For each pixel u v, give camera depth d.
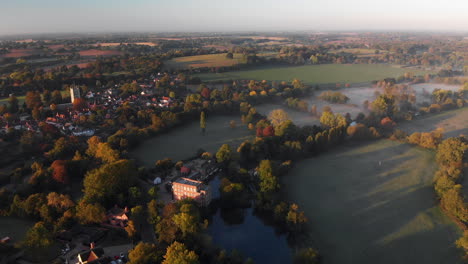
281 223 165.50
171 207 153.88
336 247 149.75
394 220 168.62
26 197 172.62
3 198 168.25
